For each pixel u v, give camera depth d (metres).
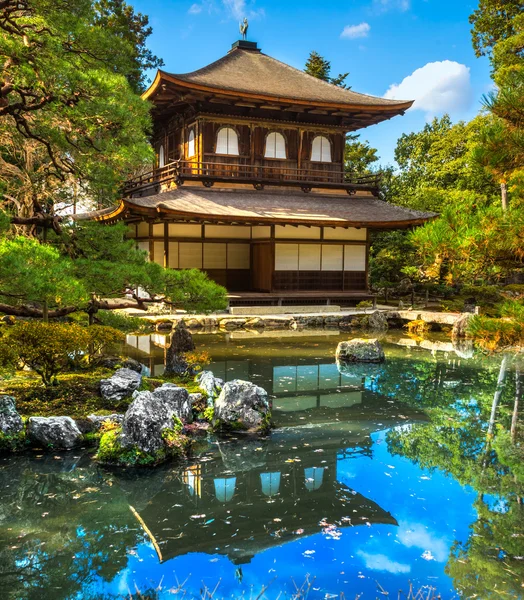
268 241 24.97
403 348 17.33
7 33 10.45
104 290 10.45
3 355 8.84
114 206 27.64
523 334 6.02
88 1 10.00
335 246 26.03
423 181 40.44
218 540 5.54
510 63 26.14
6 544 5.41
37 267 7.73
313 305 24.84
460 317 19.30
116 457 7.43
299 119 27.61
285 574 4.93
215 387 10.27
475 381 12.72
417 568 5.04
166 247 23.58
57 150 12.77
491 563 5.13
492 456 7.88
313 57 44.28
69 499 6.43
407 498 6.50
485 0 33.75
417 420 9.63
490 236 5.97
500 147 6.04
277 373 13.12
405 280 30.88
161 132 30.67
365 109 26.88
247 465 7.50
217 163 24.92
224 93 24.17
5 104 10.66
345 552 5.32
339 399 10.97
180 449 7.80
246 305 23.95
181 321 12.27
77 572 4.94
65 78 9.47
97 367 11.25
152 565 5.07
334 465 7.51
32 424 7.94
